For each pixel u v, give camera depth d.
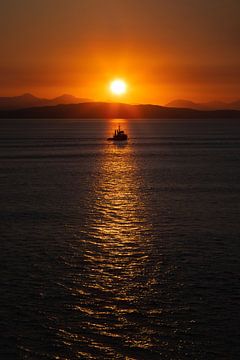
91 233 43.91
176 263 35.31
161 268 34.34
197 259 36.16
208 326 25.98
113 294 29.92
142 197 62.97
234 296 29.45
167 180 80.06
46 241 41.16
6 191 67.81
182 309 27.84
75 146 167.62
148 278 32.47
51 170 95.69
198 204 57.50
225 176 84.88
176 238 42.00
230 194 64.75
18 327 25.91
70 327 25.98
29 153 137.62
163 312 27.56
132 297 29.48
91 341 24.77
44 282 31.70
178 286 31.08
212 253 37.62
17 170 95.50
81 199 61.47
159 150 150.25
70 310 27.78
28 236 42.72
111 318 26.94
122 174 89.25
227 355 23.52
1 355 23.55
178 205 57.03
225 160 116.75
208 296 29.50
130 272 33.59
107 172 92.56
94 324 26.33
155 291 30.36
